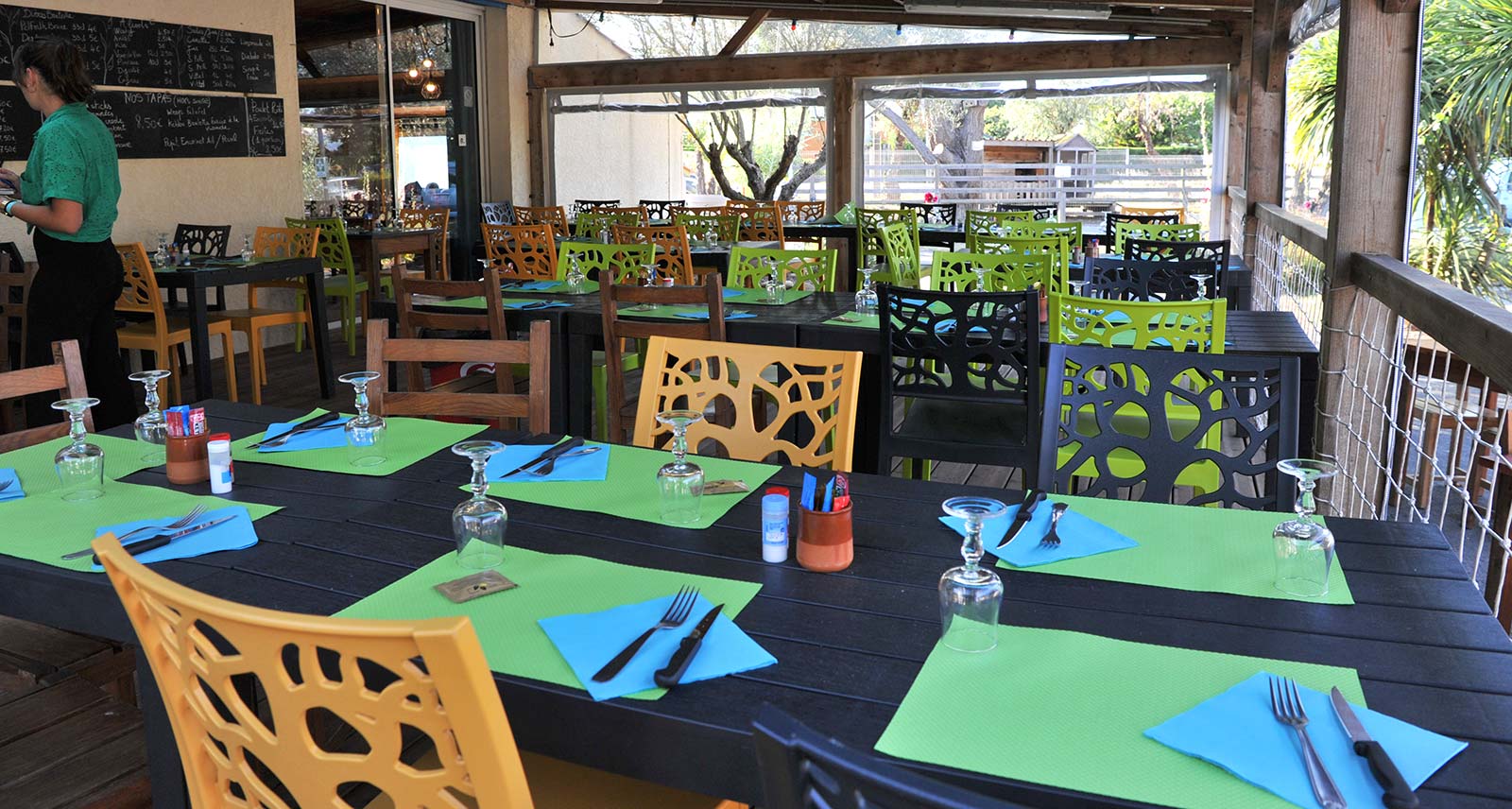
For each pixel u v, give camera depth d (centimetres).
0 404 429
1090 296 439
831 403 222
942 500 177
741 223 855
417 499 175
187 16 697
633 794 137
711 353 229
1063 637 124
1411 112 287
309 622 87
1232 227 885
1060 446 208
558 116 1062
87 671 192
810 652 122
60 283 392
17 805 150
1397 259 290
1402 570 145
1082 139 986
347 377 192
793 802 75
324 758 96
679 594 132
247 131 745
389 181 914
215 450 177
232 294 735
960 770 97
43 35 617
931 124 1005
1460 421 227
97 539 104
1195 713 106
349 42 856
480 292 360
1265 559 149
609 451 200
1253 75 694
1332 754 98
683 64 1002
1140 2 777
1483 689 112
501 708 89
